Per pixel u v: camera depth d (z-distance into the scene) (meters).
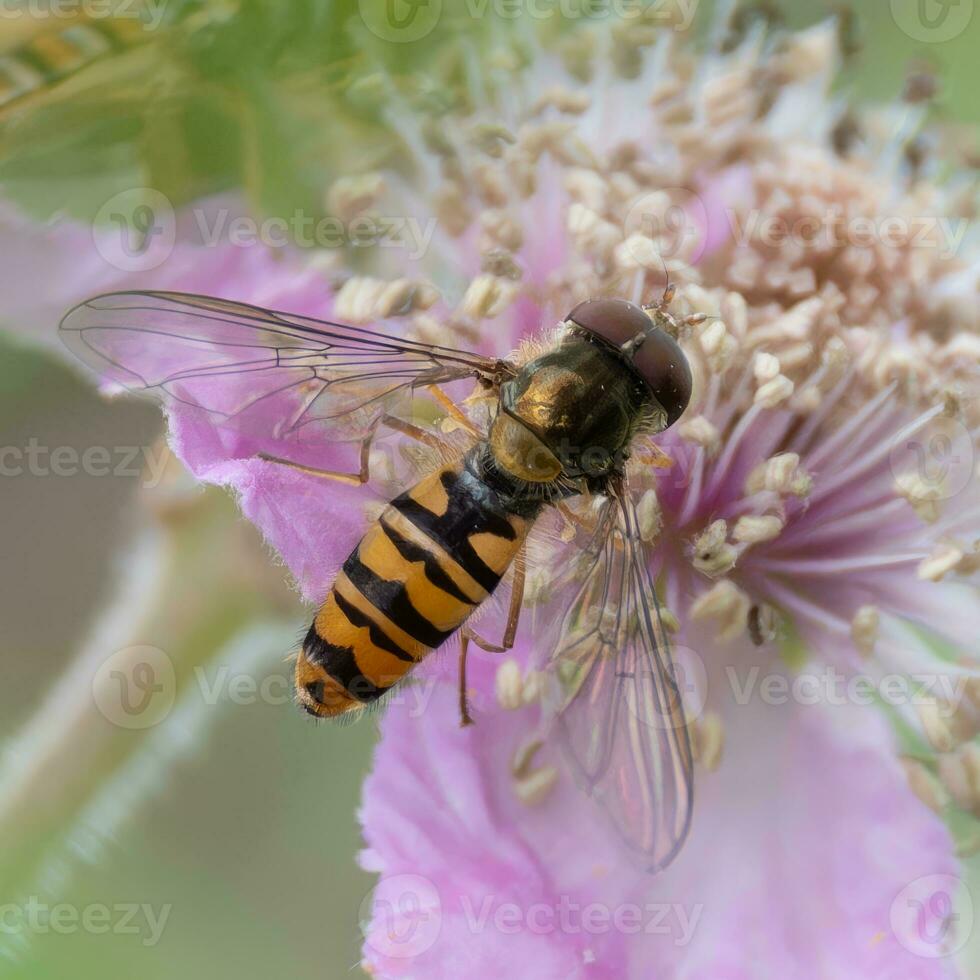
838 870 0.11
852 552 0.12
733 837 0.11
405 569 0.11
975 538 0.12
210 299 0.11
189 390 0.11
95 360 0.11
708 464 0.12
